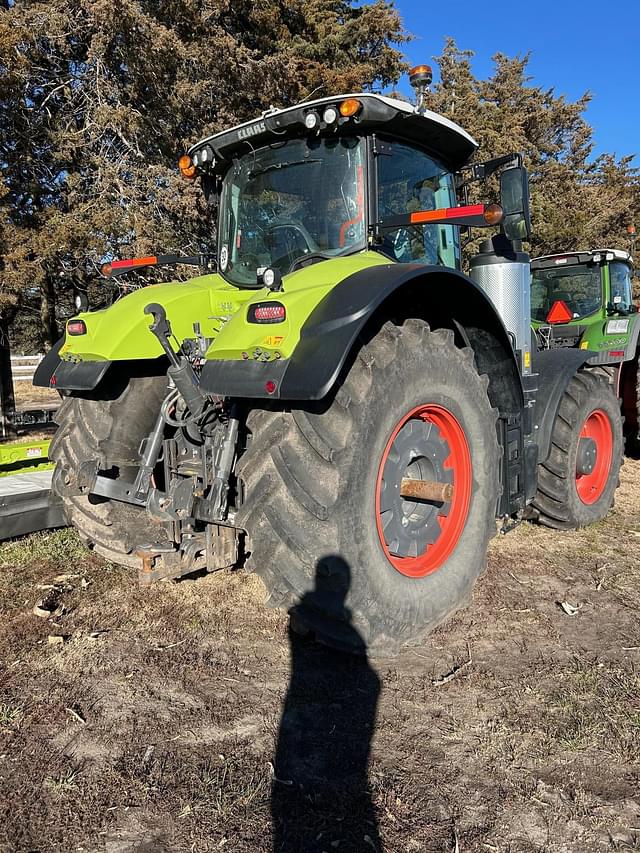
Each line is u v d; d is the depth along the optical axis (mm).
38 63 8164
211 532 3107
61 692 2590
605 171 28172
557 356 4484
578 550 4250
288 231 3469
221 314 3562
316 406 2555
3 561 3885
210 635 3061
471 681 2688
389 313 2977
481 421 3281
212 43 8414
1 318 8484
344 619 2566
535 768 2174
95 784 2082
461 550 3223
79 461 3504
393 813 1967
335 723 2408
